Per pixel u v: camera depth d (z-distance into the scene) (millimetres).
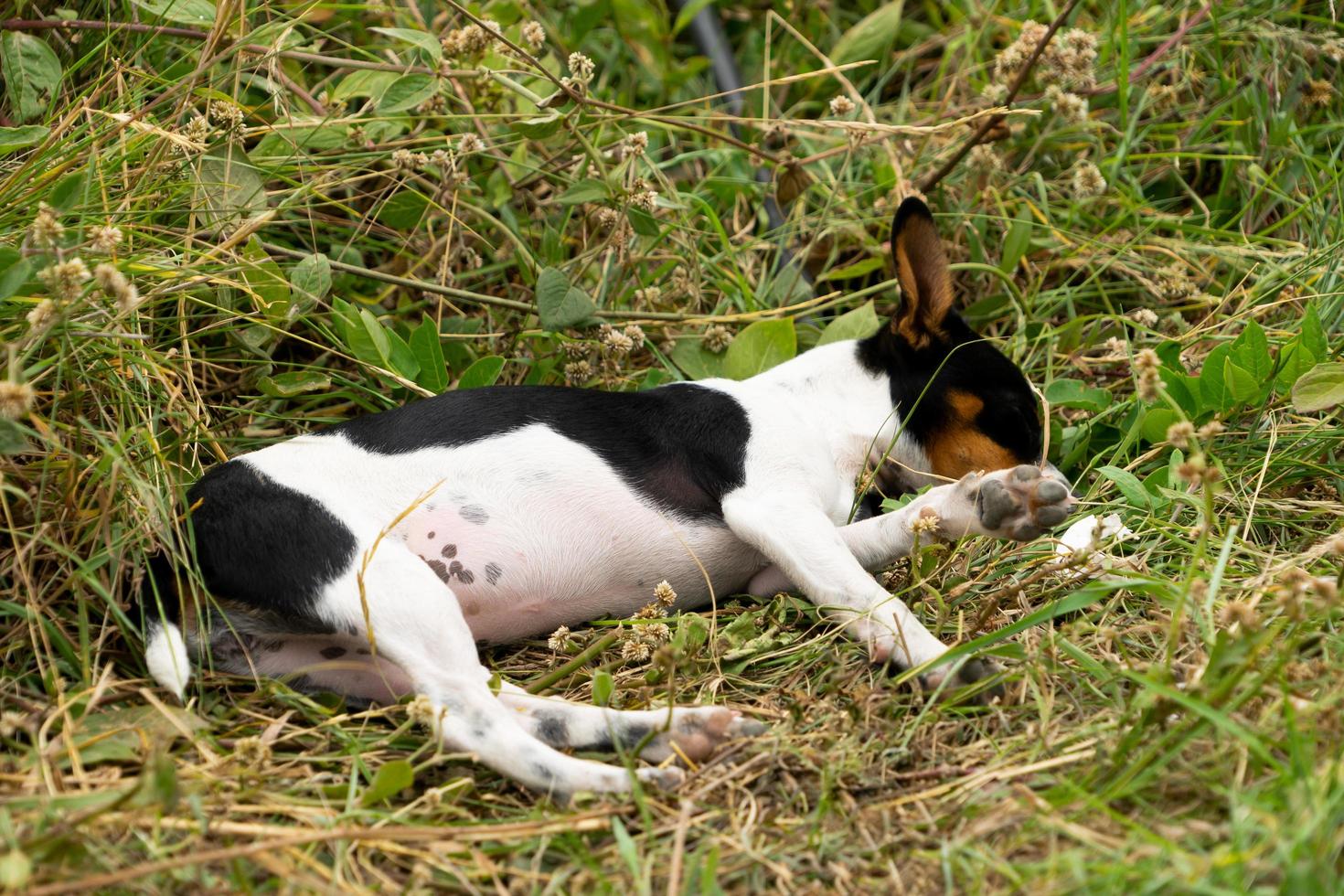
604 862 3518
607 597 4848
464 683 4062
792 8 8594
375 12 7125
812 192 7391
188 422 5113
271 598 4203
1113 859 3207
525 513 4676
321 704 4297
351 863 3469
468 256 6355
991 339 6105
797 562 4625
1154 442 5602
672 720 4012
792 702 4176
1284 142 7098
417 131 6414
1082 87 7211
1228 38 7539
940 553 4852
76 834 3354
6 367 4223
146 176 5266
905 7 9008
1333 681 3848
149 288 5102
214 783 3715
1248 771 3516
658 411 5012
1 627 4309
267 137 5879
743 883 3424
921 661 4316
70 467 4391
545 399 4934
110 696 4078
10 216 4855
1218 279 6914
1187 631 4328
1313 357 5457
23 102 5375
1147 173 7480
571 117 5984
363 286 6387
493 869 3453
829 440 5176
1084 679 4164
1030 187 7391
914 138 7297
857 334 6059
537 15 7840
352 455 4617
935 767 3854
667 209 6715
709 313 6746
